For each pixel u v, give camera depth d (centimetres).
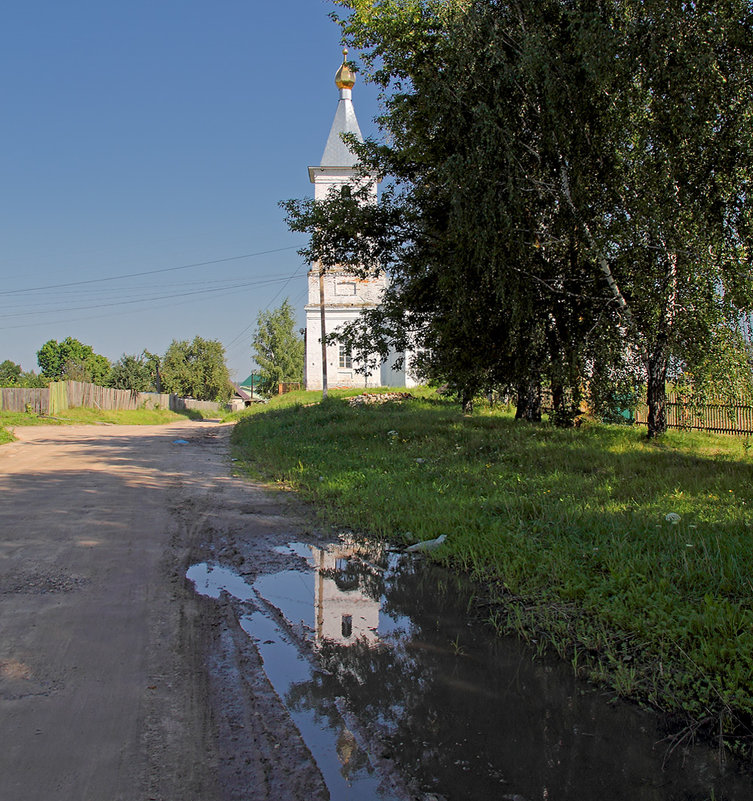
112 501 812
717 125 979
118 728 283
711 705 321
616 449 1118
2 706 296
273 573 543
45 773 247
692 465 936
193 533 659
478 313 1211
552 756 285
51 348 8381
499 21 1073
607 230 1062
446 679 357
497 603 477
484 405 2392
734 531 562
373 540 660
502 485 841
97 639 379
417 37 1217
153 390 6906
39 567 514
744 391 1081
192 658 362
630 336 1141
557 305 1184
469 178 1067
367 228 1444
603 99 1027
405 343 1702
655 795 258
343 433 1516
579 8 1005
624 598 438
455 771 271
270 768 261
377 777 262
